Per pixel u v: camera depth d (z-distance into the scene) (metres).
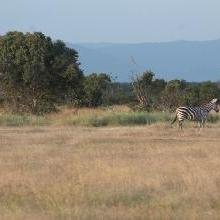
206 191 41.66
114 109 140.62
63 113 129.50
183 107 103.25
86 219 34.25
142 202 39.25
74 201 39.19
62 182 45.44
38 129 99.69
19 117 115.62
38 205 38.19
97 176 47.31
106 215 35.09
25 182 45.78
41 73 145.50
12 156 62.41
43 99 147.50
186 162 54.97
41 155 63.44
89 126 109.25
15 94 146.62
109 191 41.94
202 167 51.53
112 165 53.28
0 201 39.69
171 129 98.06
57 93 154.50
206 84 171.88
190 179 45.22
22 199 40.06
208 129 99.06
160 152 64.50
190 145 72.12
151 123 111.88
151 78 157.12
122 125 111.31
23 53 145.75
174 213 35.59
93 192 41.66
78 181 45.75
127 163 54.81
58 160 58.84
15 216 34.66
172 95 153.88
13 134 90.06
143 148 68.94
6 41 147.50
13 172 50.47
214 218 34.41
